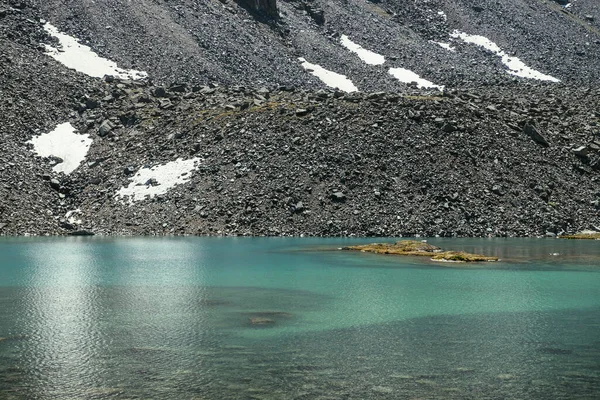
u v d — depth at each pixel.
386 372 19.03
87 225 74.06
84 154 90.62
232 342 22.67
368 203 74.56
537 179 82.81
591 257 52.28
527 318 27.34
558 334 24.33
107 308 29.05
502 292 34.41
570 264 47.47
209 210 74.56
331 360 20.34
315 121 88.38
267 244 61.88
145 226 73.06
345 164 79.50
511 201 77.56
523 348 22.06
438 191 76.75
